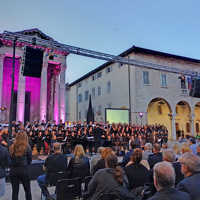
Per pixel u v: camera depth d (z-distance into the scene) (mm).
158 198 2191
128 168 4086
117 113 21406
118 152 14984
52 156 5398
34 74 10523
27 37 10883
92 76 36312
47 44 11555
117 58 13906
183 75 16922
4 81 24688
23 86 22281
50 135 14070
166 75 27281
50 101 26578
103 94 32188
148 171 4094
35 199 6074
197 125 32344
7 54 21781
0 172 4609
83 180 4957
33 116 26391
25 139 4898
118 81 28516
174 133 26359
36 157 12594
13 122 14531
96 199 3271
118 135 15789
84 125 15750
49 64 26656
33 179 8344
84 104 38250
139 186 3947
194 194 2539
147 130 18984
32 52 10445
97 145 14664
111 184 3293
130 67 26094
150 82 25969
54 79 26547
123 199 3248
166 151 4371
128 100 25781
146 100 25281
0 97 21281
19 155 4699
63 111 24578
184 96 28156
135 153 4223
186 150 5355
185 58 28359
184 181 2711
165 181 2256
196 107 32812
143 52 26031
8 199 6086
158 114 29578
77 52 12594
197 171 2773
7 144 8453
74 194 4348
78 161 5180
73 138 14227
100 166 4785
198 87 17031
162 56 27219
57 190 4152
